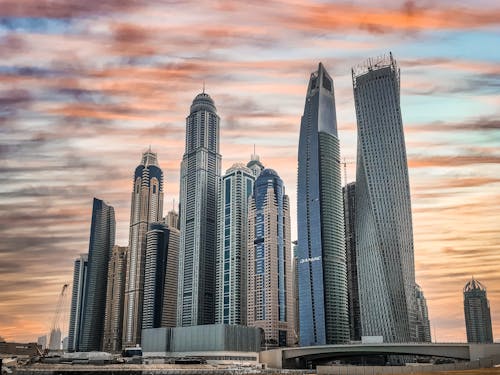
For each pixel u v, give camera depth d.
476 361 159.50
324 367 164.88
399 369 155.25
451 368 154.62
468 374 123.50
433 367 155.00
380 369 156.12
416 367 155.38
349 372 160.00
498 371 130.25
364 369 158.12
